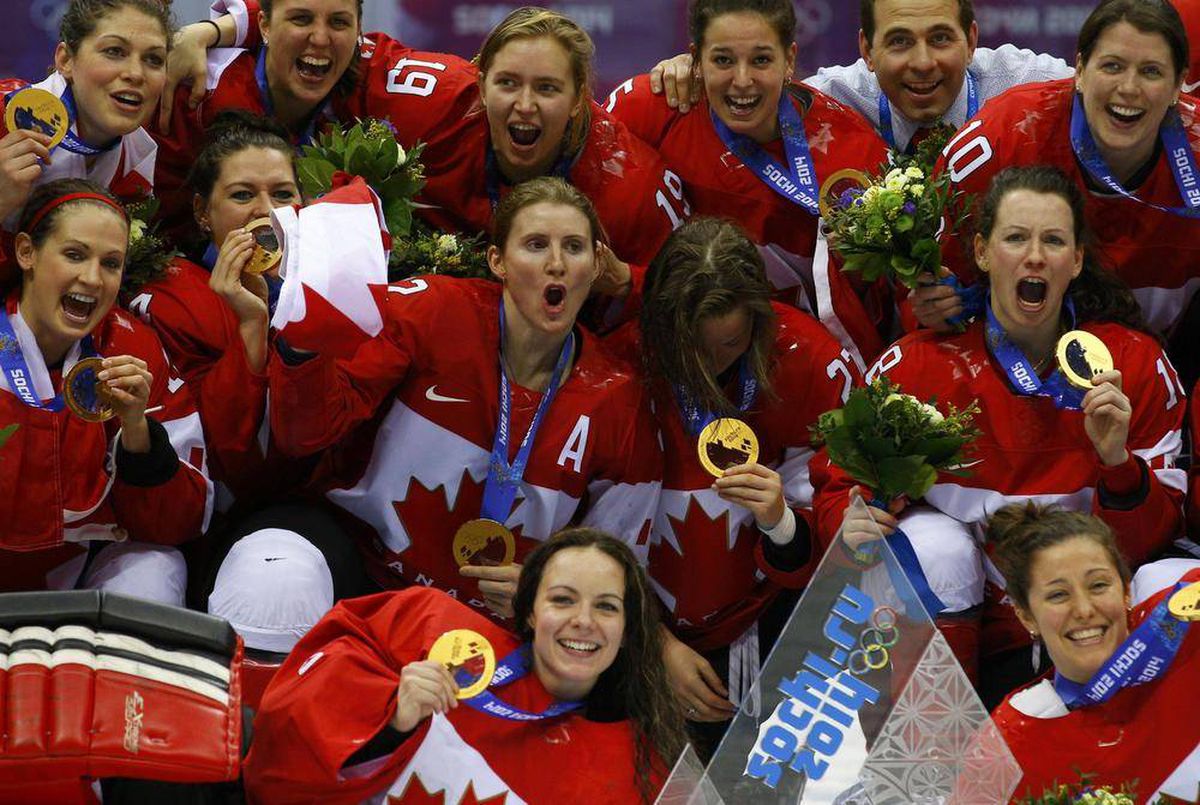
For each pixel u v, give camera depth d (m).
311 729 14.73
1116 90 19.23
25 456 17.28
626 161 20.78
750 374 18.52
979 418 18.47
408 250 19.66
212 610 17.36
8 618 14.52
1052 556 15.62
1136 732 15.46
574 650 15.28
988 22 28.34
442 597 16.02
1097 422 17.42
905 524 18.30
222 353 19.12
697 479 18.67
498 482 18.06
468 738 15.13
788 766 14.22
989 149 20.06
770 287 18.62
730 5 20.41
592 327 20.28
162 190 20.73
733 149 20.98
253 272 18.33
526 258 17.66
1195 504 18.80
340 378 17.72
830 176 20.25
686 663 18.55
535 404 18.23
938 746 14.16
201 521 18.09
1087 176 19.98
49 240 17.27
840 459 17.44
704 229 18.39
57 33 27.48
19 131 17.81
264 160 19.39
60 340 17.56
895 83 21.95
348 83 21.38
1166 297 20.44
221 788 15.40
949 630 17.83
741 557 18.91
